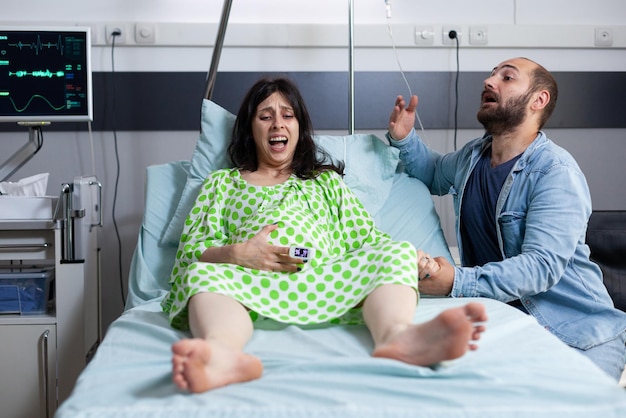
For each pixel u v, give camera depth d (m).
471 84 2.75
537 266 1.73
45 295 2.07
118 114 2.64
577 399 1.05
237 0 2.66
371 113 2.72
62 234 2.02
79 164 2.64
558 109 2.80
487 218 1.99
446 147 2.77
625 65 2.83
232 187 1.96
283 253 1.65
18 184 2.17
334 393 1.06
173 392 1.09
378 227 2.10
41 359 2.03
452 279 1.72
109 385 1.12
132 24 2.60
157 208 2.15
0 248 2.04
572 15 2.80
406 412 1.00
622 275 2.39
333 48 2.70
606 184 2.86
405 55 2.72
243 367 1.11
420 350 1.16
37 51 2.23
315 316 1.54
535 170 1.88
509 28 2.74
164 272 2.04
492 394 1.06
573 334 1.81
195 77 2.66
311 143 2.05
